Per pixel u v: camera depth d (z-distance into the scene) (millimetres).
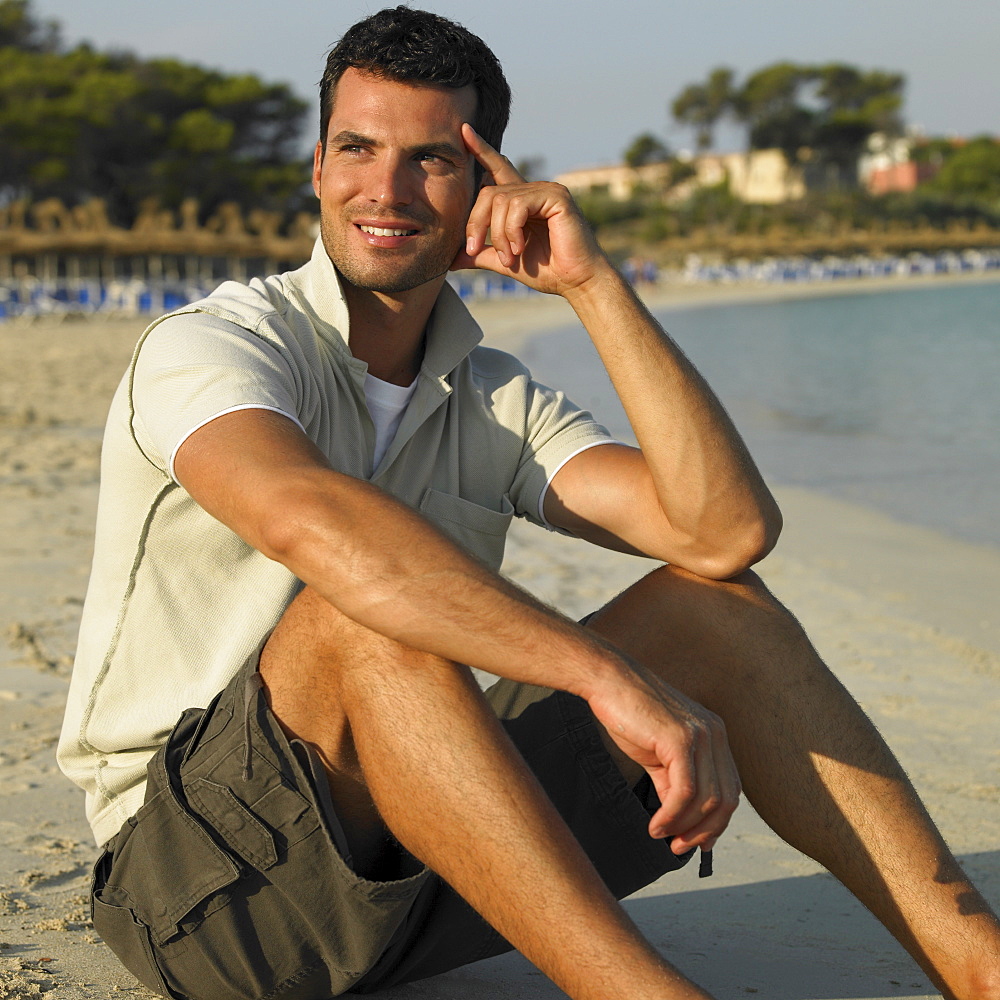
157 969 1668
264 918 1590
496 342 28188
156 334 1683
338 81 1854
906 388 18094
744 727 1743
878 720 3688
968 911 1663
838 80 108688
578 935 1375
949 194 107562
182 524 1722
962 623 5180
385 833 1588
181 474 1570
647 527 1885
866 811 1698
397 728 1438
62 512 6402
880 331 34156
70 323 32719
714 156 115875
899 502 8609
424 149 1812
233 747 1554
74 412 11461
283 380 1678
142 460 1692
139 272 47312
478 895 1430
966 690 4078
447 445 1969
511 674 1438
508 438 2010
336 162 1841
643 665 1652
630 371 1827
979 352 25875
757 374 20766
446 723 1429
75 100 51062
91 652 1786
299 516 1444
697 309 49781
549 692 1724
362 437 1882
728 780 1505
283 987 1642
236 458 1514
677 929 2193
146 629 1743
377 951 1593
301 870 1550
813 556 6680
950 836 2723
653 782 1634
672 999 1345
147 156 55562
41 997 1764
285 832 1538
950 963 1657
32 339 24734
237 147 59906
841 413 14734
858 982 1959
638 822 1723
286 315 1819
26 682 3621
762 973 1987
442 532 1464
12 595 4621
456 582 1417
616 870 1757
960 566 6492
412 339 1905
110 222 53219
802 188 106625
